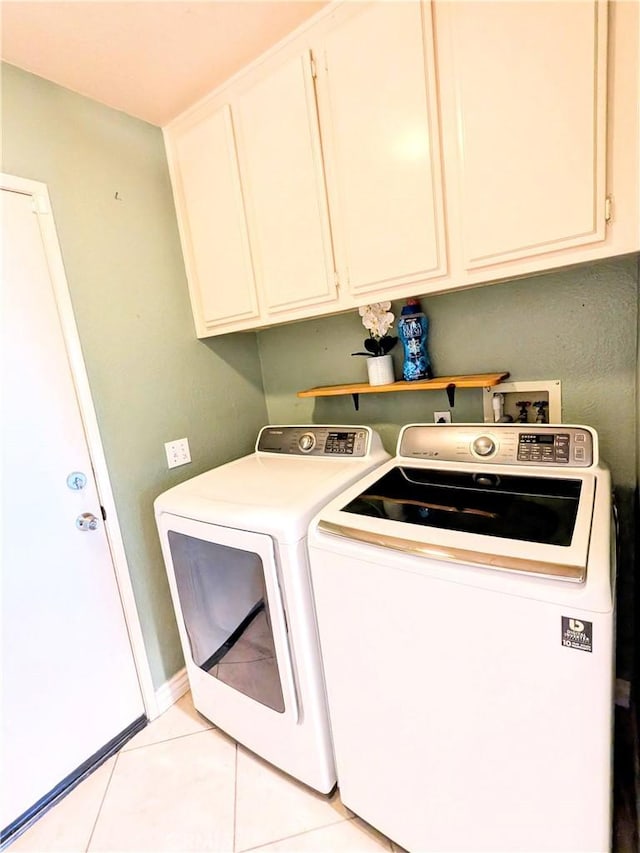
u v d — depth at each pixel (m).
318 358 1.99
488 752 0.91
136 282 1.64
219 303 1.74
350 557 1.02
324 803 1.32
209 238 1.70
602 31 0.89
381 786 1.13
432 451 1.43
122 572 1.60
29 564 1.34
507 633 0.83
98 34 1.19
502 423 1.42
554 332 1.37
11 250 1.28
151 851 1.23
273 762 1.41
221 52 1.33
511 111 1.02
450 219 1.16
